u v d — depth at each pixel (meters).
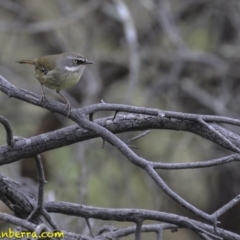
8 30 15.52
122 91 17.31
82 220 10.92
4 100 16.52
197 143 16.31
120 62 16.72
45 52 17.31
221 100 15.62
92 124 6.02
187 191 16.97
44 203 6.82
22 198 6.69
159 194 15.15
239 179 16.55
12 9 16.39
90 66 15.88
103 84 16.95
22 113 16.77
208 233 6.08
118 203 15.49
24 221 5.29
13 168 12.83
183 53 15.75
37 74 8.49
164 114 6.11
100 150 15.66
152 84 16.34
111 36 17.66
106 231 7.41
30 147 6.37
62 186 13.26
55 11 17.67
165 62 16.36
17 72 16.78
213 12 16.72
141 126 6.39
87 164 14.84
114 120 6.40
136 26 16.95
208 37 17.77
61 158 15.87
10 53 16.98
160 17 16.06
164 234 17.12
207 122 6.29
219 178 17.00
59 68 8.30
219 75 16.14
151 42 16.92
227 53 15.95
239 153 5.86
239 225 16.84
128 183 14.70
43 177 6.27
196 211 5.66
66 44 16.44
